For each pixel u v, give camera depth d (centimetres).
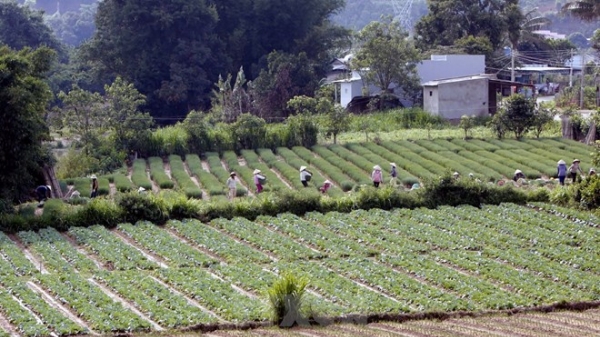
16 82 6956
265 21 14750
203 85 13650
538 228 5988
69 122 9431
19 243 5794
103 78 14250
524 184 7394
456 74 12838
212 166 8856
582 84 12250
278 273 4991
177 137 9644
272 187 7638
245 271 4947
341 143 9919
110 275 4847
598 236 5747
